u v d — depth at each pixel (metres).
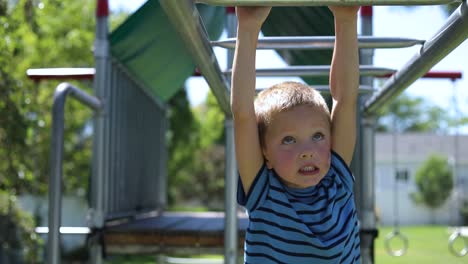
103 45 3.55
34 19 4.61
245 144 1.54
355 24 1.59
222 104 2.44
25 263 5.31
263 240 1.53
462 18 1.41
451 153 24.83
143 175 4.94
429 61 1.84
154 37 3.64
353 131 1.66
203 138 17.66
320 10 3.03
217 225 4.06
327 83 3.51
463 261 8.77
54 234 2.74
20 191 4.82
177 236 3.60
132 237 3.59
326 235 1.50
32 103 4.87
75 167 10.16
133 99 4.46
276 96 1.53
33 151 5.47
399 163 24.30
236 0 1.34
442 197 22.11
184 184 21.73
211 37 4.22
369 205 3.39
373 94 3.21
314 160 1.47
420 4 1.36
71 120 9.99
